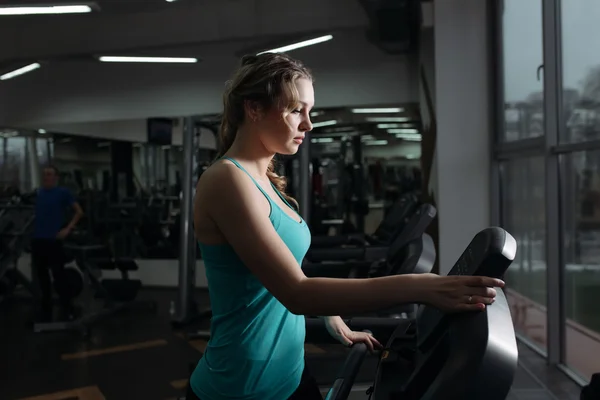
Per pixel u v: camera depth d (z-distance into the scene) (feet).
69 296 16.92
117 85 21.03
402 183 18.97
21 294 21.34
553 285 11.55
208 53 20.35
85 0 15.94
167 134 20.57
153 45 20.68
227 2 20.08
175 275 20.74
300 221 3.47
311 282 2.73
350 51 19.16
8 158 21.80
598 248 10.82
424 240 5.52
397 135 18.95
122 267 18.13
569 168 11.39
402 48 18.48
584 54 10.48
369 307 2.56
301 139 3.29
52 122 21.56
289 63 3.23
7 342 14.69
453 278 2.38
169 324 16.35
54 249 16.58
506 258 2.34
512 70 14.39
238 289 3.20
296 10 19.57
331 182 19.20
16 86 21.86
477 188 15.40
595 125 10.20
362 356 4.09
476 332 2.20
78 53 21.25
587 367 11.31
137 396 10.66
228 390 3.33
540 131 12.51
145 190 20.75
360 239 14.42
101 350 13.83
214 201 3.03
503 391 2.12
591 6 10.16
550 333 11.68
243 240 2.92
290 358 3.43
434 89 15.84
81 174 21.24
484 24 15.29
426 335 3.03
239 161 3.30
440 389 2.16
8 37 21.68
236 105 3.29
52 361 12.97
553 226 11.47
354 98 19.16
